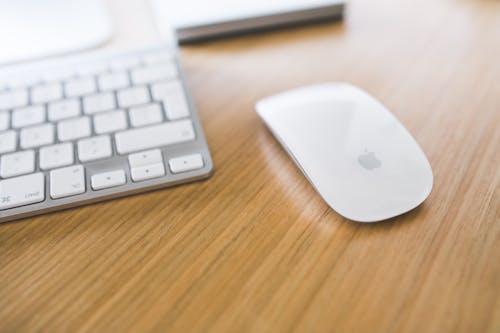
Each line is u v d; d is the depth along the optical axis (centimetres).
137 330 26
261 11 39
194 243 29
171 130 32
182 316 26
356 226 29
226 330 26
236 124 34
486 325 25
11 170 31
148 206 30
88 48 38
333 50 39
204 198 30
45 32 38
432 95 35
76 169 31
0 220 30
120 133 32
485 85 35
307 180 31
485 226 28
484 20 40
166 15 39
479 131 32
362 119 32
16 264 28
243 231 29
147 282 27
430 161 31
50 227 30
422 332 25
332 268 27
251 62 38
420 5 42
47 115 33
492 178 30
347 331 26
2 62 36
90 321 26
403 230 28
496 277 27
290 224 29
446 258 27
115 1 42
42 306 27
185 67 38
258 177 31
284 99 33
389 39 39
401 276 27
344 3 40
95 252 29
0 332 26
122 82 34
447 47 38
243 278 27
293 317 26
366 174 29
